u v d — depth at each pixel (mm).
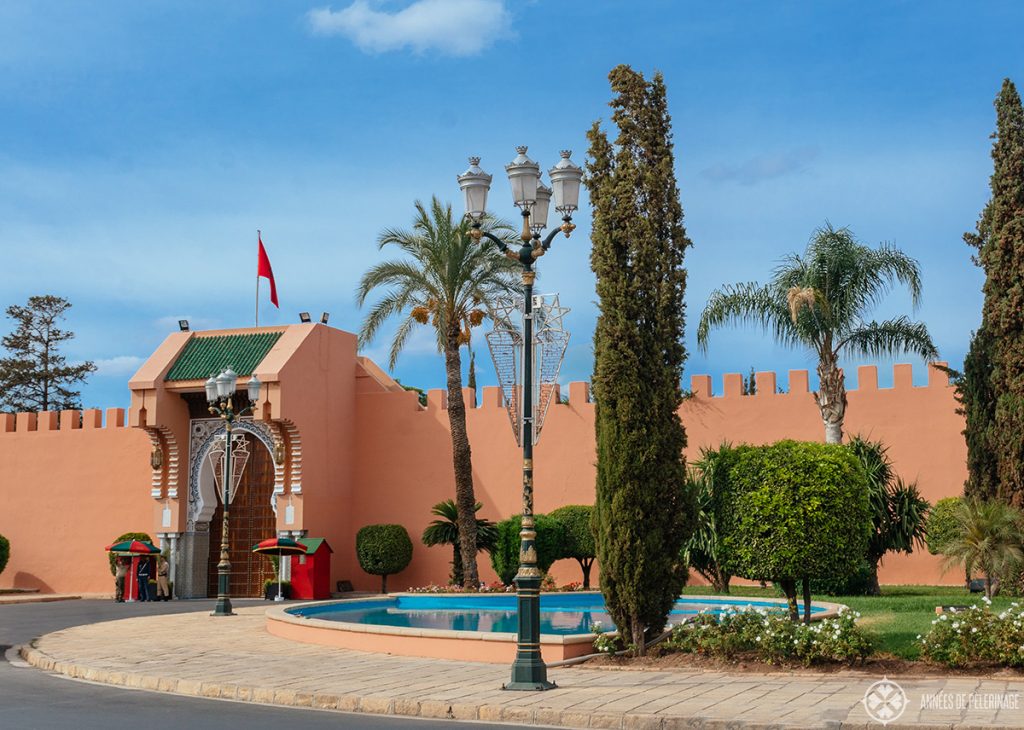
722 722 9914
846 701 10906
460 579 30484
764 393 30000
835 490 14930
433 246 29547
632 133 15906
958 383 23156
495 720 10977
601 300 15445
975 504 19734
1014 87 22469
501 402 33844
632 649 14844
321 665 14875
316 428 33844
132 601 32125
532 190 13547
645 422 15125
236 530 34781
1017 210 21984
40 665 15766
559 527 29812
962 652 12805
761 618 14508
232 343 34438
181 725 10297
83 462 37656
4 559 37031
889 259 26438
